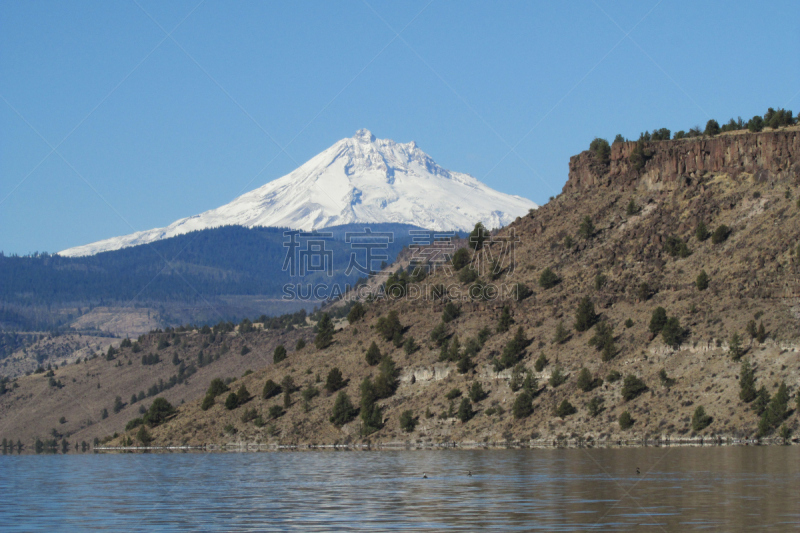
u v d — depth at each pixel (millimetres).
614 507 96688
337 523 89250
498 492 112000
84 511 103812
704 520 87062
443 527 85500
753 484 114125
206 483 135875
